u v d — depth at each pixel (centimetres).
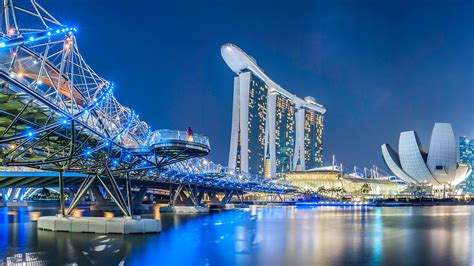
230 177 16488
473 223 9019
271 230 6812
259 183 19650
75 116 3775
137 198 13750
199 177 13175
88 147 5125
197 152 5678
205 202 18875
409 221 9594
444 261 3947
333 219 10006
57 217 6062
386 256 4181
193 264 3684
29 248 4362
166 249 4431
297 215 11694
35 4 3750
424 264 3794
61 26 3931
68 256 3941
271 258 3997
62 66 3809
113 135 5588
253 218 10038
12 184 8312
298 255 4188
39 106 3519
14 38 2770
